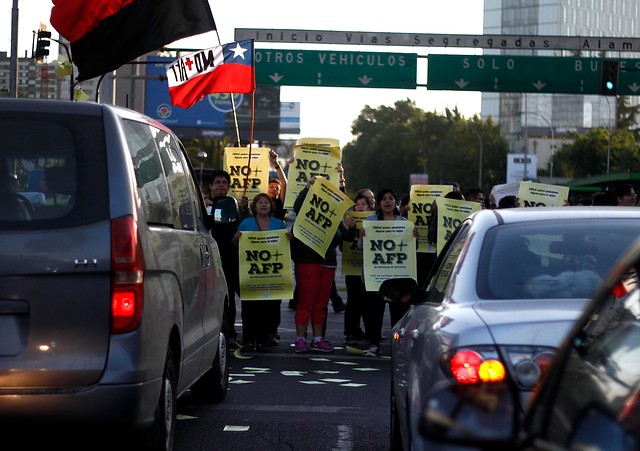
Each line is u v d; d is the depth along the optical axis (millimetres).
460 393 3021
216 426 9281
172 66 18641
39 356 6285
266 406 10320
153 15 16250
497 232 5957
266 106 77125
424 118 163500
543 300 5320
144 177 7094
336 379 12266
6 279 6281
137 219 6547
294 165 17406
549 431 3109
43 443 7566
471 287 5578
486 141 137125
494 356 4680
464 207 15594
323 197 14688
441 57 39125
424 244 16656
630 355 3477
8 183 6477
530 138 184125
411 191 17031
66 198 6453
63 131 6598
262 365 13531
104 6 15992
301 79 38438
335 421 9570
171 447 7434
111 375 6312
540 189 17547
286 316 20297
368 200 16891
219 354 10117
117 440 6848
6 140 6559
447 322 5207
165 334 6988
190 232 8523
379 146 165500
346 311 15453
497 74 39312
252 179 19031
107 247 6379
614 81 37000
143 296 6492
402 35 35375
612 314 3820
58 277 6324
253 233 14766
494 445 2969
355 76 38594
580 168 115188
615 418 2953
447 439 2975
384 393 11250
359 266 15352
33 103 6664
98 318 6348
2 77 47156
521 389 4594
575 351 3430
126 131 6844
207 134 68750
